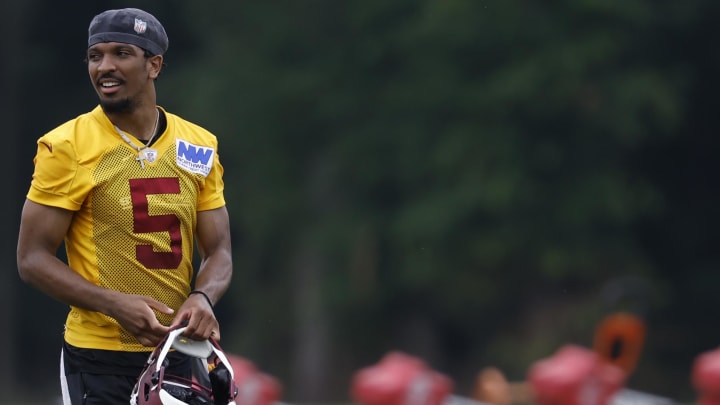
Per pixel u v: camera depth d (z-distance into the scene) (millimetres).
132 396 19234
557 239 101438
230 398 19609
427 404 36656
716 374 35562
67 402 20250
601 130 101250
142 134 19828
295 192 111938
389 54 108750
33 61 120750
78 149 19391
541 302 102562
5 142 114312
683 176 112562
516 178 99875
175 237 20000
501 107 101625
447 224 100188
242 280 116312
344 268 107125
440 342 110688
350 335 109750
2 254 114000
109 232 19656
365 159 108375
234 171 114875
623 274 102188
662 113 100438
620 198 101625
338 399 108562
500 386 46188
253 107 111188
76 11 122250
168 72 121500
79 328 20188
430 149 104750
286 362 114125
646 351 103562
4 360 113062
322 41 111875
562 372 37094
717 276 111250
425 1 104250
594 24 101812
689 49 107625
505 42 102812
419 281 102188
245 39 113375
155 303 19469
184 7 119438
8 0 113500
